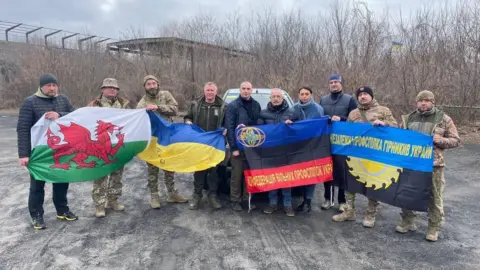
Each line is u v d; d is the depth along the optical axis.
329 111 5.30
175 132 5.12
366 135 4.65
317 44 15.65
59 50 21.45
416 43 12.95
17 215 4.89
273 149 4.96
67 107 4.66
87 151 4.59
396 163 4.35
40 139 4.32
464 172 7.52
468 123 12.16
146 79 5.16
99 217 4.83
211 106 5.19
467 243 4.14
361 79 12.29
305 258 3.73
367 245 4.06
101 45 22.17
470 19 12.45
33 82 21.41
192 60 18.53
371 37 13.70
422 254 3.85
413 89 12.20
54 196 4.67
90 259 3.66
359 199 5.88
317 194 6.10
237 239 4.19
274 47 17.88
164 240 4.14
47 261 3.61
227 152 5.28
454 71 12.33
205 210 5.16
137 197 5.75
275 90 5.03
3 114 19.34
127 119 4.88
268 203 5.52
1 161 8.20
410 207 4.20
